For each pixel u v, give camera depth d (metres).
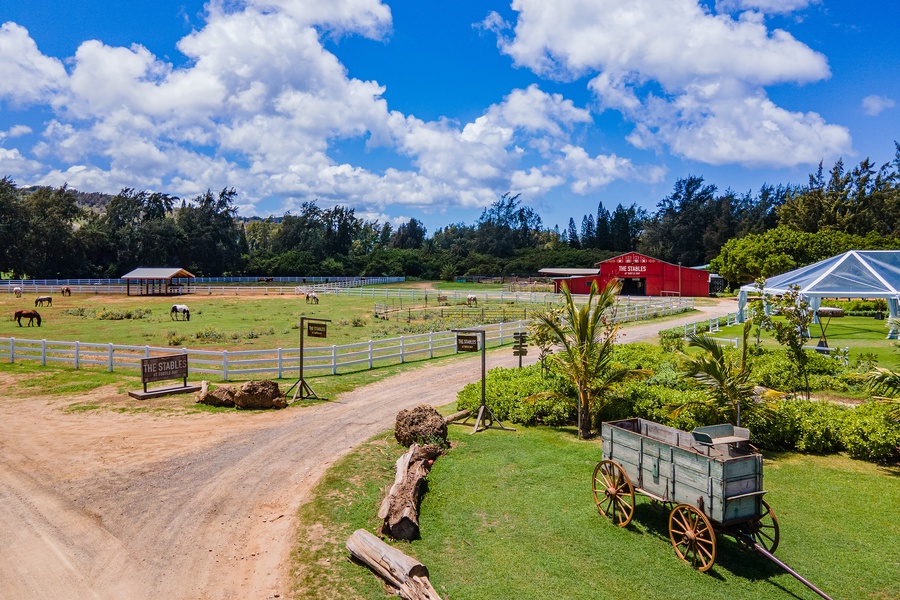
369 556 8.43
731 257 62.25
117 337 32.69
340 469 12.22
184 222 103.31
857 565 8.44
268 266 106.56
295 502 10.77
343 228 128.38
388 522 9.44
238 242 117.56
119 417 16.42
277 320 42.16
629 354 21.44
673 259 113.31
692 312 46.84
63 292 63.59
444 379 21.42
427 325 39.38
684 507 8.54
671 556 8.75
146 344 30.06
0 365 23.48
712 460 8.07
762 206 112.12
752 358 20.09
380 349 24.11
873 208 77.38
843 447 13.13
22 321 40.06
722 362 12.96
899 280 28.69
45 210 90.69
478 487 11.30
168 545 9.29
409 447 13.42
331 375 22.06
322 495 10.96
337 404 17.86
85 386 19.86
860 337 30.28
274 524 9.92
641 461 9.35
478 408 15.95
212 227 103.88
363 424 15.68
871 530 9.46
